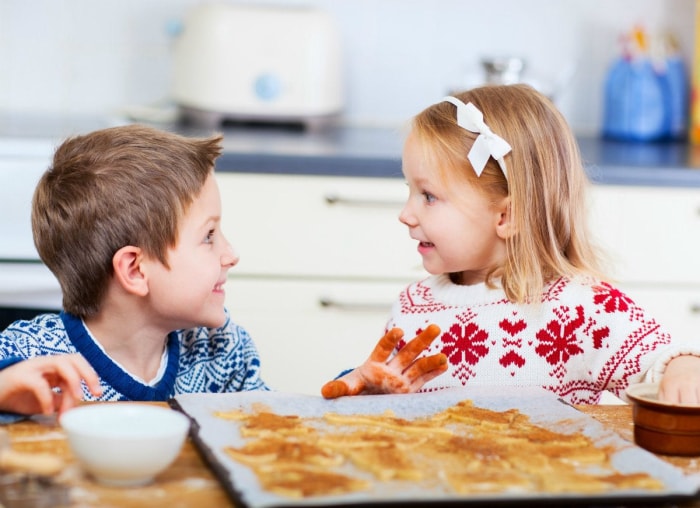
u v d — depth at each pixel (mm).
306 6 2832
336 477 810
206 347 1411
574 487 806
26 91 2779
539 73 2912
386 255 2312
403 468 833
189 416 977
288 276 2305
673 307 2385
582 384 1345
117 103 2812
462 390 1117
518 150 1353
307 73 2609
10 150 2254
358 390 1135
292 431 932
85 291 1255
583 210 1423
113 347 1284
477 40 2898
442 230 1365
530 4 2893
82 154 1250
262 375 2320
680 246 2367
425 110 1418
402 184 2295
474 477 822
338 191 2281
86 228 1221
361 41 2867
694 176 2348
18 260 2268
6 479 799
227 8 2596
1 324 1513
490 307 1384
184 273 1240
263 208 2270
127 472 800
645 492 804
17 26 2748
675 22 2928
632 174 2328
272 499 757
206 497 797
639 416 966
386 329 1477
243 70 2580
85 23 2773
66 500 779
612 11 2912
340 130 2760
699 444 948
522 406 1049
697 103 2785
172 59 2811
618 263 2355
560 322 1340
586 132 2951
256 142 2408
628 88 2812
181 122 2646
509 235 1362
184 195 1232
